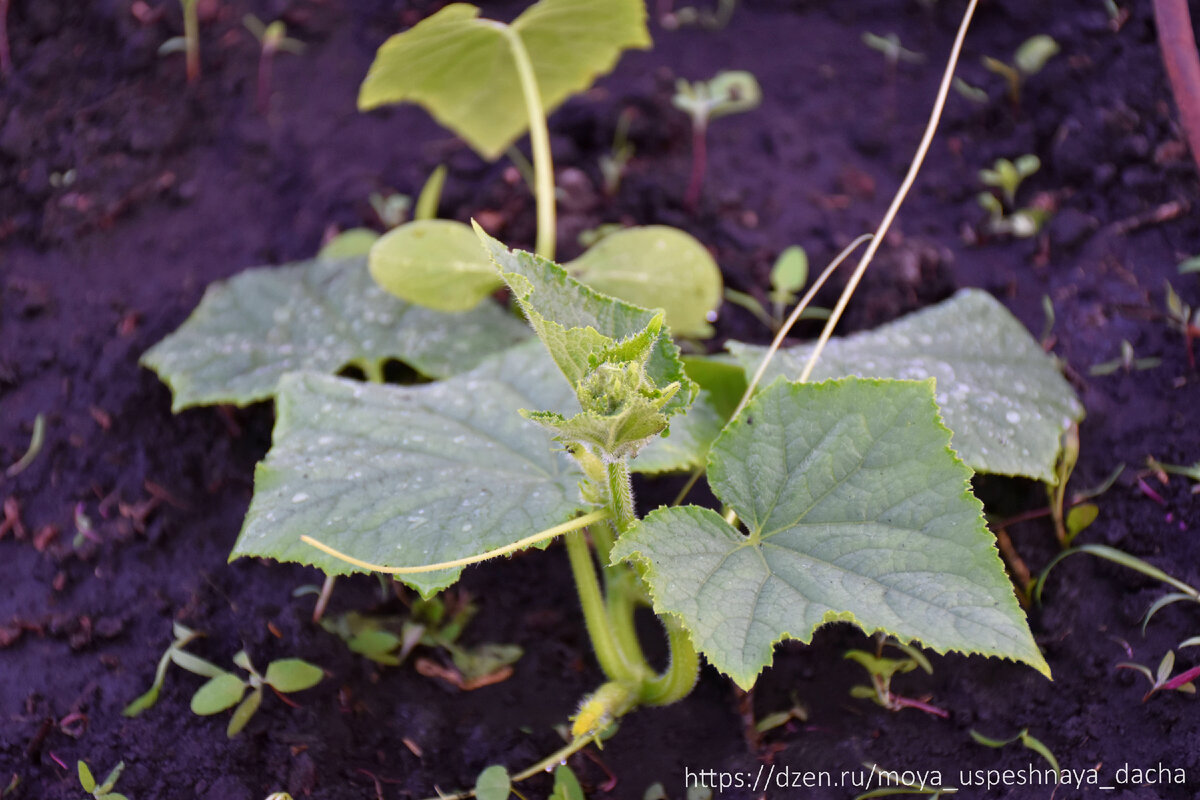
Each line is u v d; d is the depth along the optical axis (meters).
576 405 0.55
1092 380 0.60
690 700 0.56
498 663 0.57
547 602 0.59
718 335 0.63
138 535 0.59
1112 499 0.58
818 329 0.64
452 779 0.55
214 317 0.62
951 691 0.55
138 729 0.55
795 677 0.56
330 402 0.56
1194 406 0.59
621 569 0.55
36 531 0.59
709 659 0.47
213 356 0.61
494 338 0.61
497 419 0.55
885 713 0.55
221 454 0.61
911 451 0.49
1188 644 0.54
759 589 0.48
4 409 0.62
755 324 0.64
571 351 0.48
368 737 0.56
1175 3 0.59
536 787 0.54
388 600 0.58
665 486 0.60
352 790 0.54
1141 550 0.57
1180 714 0.54
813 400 0.50
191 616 0.57
